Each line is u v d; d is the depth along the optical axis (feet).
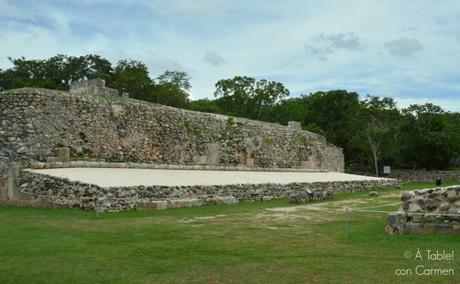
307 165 129.59
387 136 182.70
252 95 203.82
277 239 34.99
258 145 113.80
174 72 216.74
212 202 64.95
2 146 65.77
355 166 204.44
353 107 207.41
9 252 29.09
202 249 30.91
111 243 32.63
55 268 25.41
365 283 22.68
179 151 93.04
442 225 33.12
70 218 45.50
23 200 59.31
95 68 194.80
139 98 168.66
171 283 22.95
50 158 68.54
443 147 178.29
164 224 42.68
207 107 193.36
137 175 69.15
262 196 77.00
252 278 23.76
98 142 77.20
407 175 176.65
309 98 250.37
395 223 34.68
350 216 50.44
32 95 69.26
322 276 23.99
